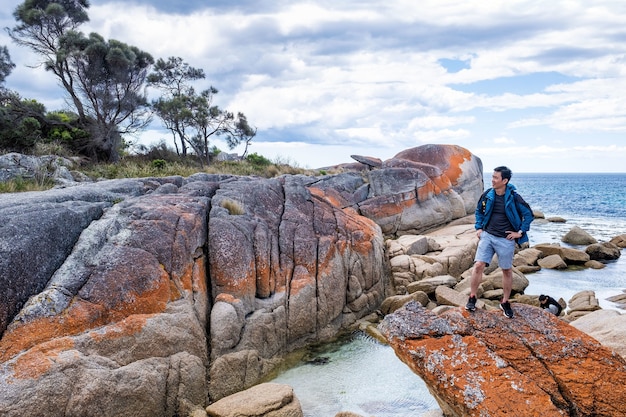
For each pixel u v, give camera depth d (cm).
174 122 2944
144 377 785
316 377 1005
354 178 2298
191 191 1327
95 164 2305
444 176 2486
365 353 1129
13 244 828
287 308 1139
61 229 930
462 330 702
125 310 854
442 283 1468
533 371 648
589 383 631
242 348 1003
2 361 699
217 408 802
